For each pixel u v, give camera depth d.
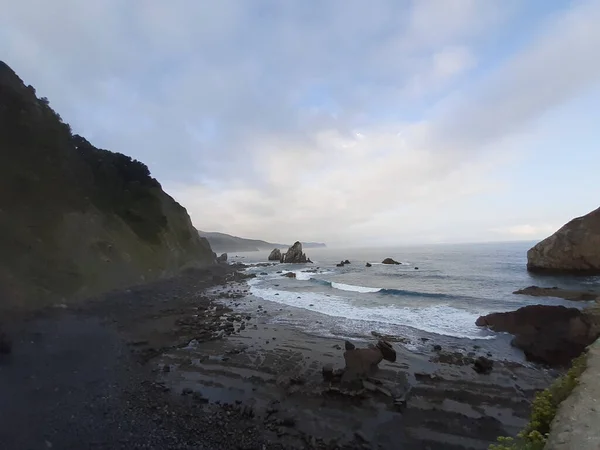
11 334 15.52
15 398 9.77
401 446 8.06
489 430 8.54
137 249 40.19
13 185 25.47
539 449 3.56
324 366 12.19
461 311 21.27
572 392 4.24
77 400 10.09
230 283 42.03
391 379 11.66
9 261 21.72
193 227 68.00
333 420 9.23
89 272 28.56
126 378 12.07
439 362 13.12
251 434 8.61
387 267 58.53
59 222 28.30
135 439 8.24
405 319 20.08
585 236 35.03
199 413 9.63
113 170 45.88
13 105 28.94
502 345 14.97
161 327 19.55
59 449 7.65
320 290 33.50
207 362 13.78
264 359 14.01
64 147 35.12
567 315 15.78
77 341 15.97
